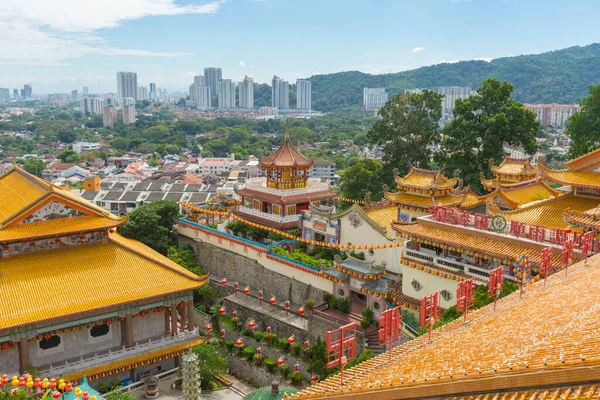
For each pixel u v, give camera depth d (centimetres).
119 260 6031
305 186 8919
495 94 9525
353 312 5909
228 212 8875
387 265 6400
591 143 9338
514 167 8262
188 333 6100
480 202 6962
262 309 6775
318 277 6462
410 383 1934
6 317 4947
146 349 5744
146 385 5578
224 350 6444
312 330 5966
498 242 4712
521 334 2139
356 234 6900
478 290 4331
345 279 6006
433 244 5122
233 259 7894
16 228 5697
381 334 2684
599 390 1435
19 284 5356
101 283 5653
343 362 2356
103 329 5691
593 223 4059
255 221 8675
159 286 5834
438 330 3022
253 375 6078
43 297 5281
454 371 1891
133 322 5912
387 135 10369
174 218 9106
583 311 2181
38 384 4019
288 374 5803
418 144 10262
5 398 3519
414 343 2880
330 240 7331
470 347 2220
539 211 5244
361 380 2355
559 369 1526
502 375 1655
